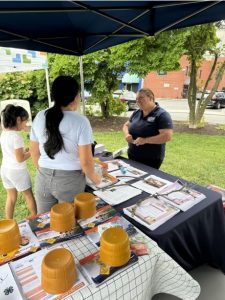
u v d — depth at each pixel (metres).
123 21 1.83
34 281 0.79
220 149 5.03
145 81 17.12
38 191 1.46
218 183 3.43
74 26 2.05
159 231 1.10
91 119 7.99
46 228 1.05
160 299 1.15
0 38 2.11
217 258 1.42
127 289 0.82
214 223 1.39
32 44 2.41
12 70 4.12
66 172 1.34
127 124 2.49
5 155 2.11
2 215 2.64
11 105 2.04
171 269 0.94
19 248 0.94
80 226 1.06
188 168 4.00
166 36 5.20
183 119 8.72
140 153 2.30
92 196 1.15
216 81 6.57
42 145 1.34
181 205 1.29
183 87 16.86
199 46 5.68
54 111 1.27
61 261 0.76
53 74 6.38
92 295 0.74
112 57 5.88
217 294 1.23
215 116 9.46
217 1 1.45
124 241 0.83
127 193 1.46
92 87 6.85
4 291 0.75
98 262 0.84
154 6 1.57
